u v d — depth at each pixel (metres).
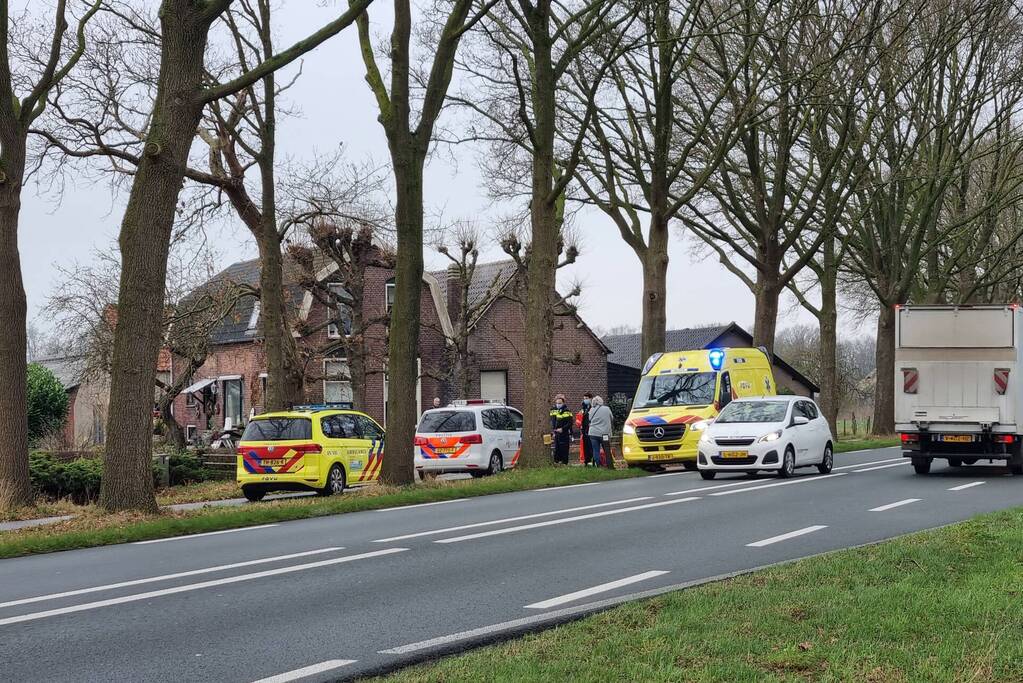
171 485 26.88
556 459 29.77
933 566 9.60
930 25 32.16
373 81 22.27
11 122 19.30
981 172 41.84
